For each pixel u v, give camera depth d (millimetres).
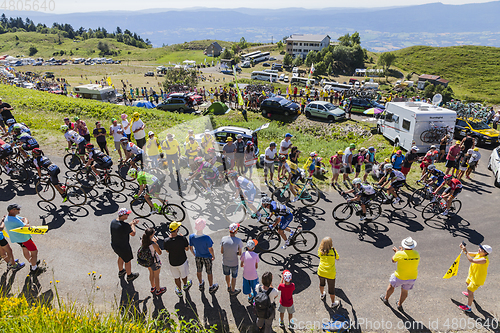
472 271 6055
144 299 6133
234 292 6348
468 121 19359
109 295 6156
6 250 6527
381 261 7648
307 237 8055
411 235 8875
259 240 8164
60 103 21094
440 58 102500
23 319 4270
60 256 7129
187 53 145375
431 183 10297
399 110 17250
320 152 17734
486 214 10195
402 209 10391
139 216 8750
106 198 9656
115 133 11609
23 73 84000
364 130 22859
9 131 11812
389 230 9078
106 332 4324
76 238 7766
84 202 9133
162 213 7504
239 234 8312
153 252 5867
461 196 11602
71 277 6543
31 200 9367
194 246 5953
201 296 6316
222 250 5949
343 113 26094
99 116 19656
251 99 29875
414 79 93688
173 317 5746
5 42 184875
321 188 11766
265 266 7340
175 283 6098
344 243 8344
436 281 7070
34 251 6504
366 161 11961
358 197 8922
